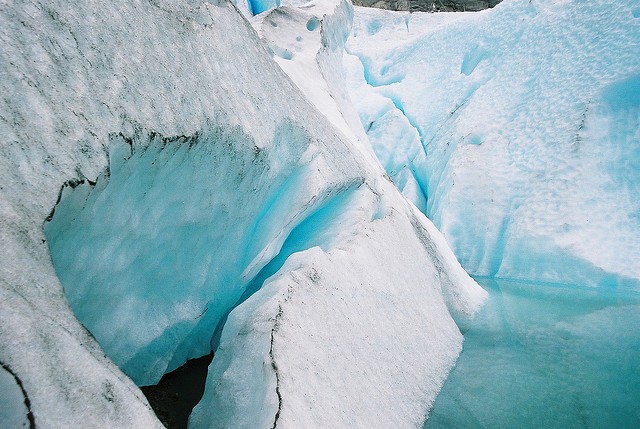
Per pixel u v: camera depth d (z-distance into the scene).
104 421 0.84
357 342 1.90
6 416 0.73
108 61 1.41
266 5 13.04
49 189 1.06
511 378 2.68
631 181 5.12
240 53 2.31
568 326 3.65
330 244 2.53
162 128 1.50
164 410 1.78
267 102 2.34
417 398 2.12
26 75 1.13
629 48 5.63
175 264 1.88
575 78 6.00
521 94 6.63
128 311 1.69
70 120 1.19
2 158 1.00
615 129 5.38
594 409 2.39
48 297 0.93
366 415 1.64
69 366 0.86
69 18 1.34
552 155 5.63
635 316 3.92
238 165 2.01
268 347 1.46
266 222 2.47
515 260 5.39
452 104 8.05
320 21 5.85
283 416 1.24
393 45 10.69
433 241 4.01
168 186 1.66
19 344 0.79
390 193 3.74
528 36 7.21
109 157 1.27
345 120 4.76
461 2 15.32
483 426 2.14
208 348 2.37
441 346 2.78
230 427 1.37
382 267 2.54
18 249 0.92
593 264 4.87
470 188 6.11
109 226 1.42
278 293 1.71
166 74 1.64
